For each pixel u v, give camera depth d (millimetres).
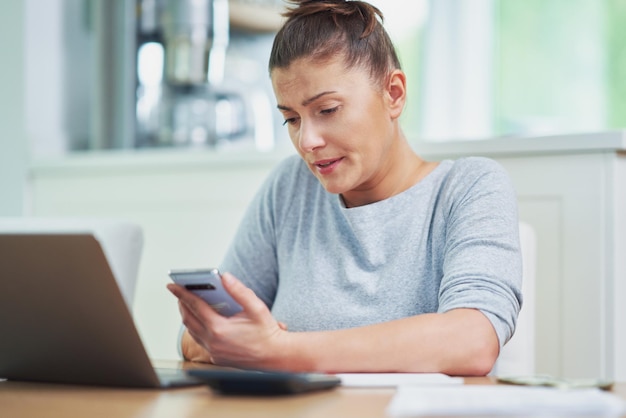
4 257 1113
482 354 1316
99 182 2889
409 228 1649
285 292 1735
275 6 3271
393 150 1676
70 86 3252
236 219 2650
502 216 1534
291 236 1779
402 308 1616
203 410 935
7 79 3080
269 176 1869
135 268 1898
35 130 3123
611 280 1992
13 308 1165
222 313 1282
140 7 3207
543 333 2088
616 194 1990
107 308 1083
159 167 2775
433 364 1288
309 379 1059
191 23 3117
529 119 3609
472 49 3758
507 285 1437
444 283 1462
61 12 3213
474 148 2193
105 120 3277
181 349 1698
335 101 1519
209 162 2691
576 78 3490
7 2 3078
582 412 862
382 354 1272
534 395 918
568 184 2049
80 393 1121
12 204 3037
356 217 1672
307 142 1533
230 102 3170
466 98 3775
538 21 3580
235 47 3219
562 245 2059
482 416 854
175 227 2752
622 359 2012
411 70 3812
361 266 1672
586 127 3471
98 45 3277
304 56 1515
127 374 1144
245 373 1060
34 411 962
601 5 3428
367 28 1551
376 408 935
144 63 3221
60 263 1077
